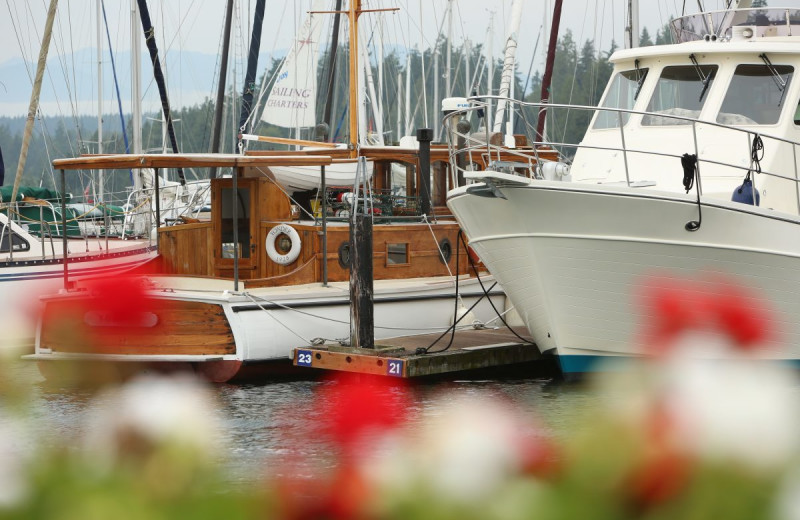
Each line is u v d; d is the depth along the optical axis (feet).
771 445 8.43
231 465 10.64
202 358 104.88
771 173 93.56
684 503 7.97
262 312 107.76
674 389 9.48
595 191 89.92
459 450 8.71
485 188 93.61
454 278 127.75
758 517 7.91
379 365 99.86
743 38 107.55
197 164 104.53
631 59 109.50
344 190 137.28
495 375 110.52
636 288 91.40
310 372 111.34
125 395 12.14
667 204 88.63
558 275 94.58
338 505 8.18
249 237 122.31
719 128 102.37
